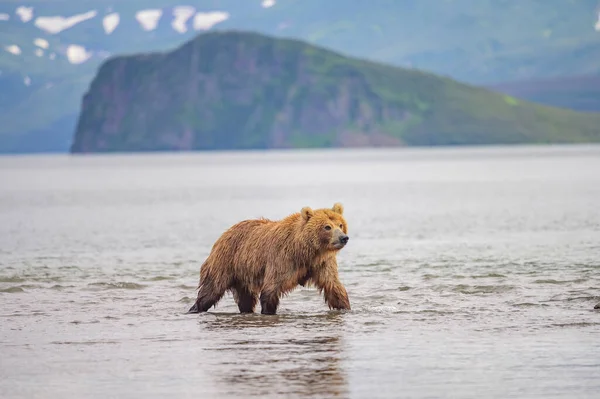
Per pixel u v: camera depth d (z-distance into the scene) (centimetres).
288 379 5444
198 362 5931
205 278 7938
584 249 12681
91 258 12850
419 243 14262
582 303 7962
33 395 5194
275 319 7456
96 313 7944
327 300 7719
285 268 7475
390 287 9238
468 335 6631
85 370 5766
